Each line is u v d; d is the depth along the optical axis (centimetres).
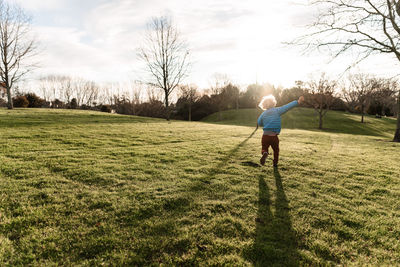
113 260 230
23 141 784
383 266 234
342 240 279
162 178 473
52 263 222
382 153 895
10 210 315
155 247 251
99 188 409
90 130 1138
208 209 342
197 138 1096
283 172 546
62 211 320
